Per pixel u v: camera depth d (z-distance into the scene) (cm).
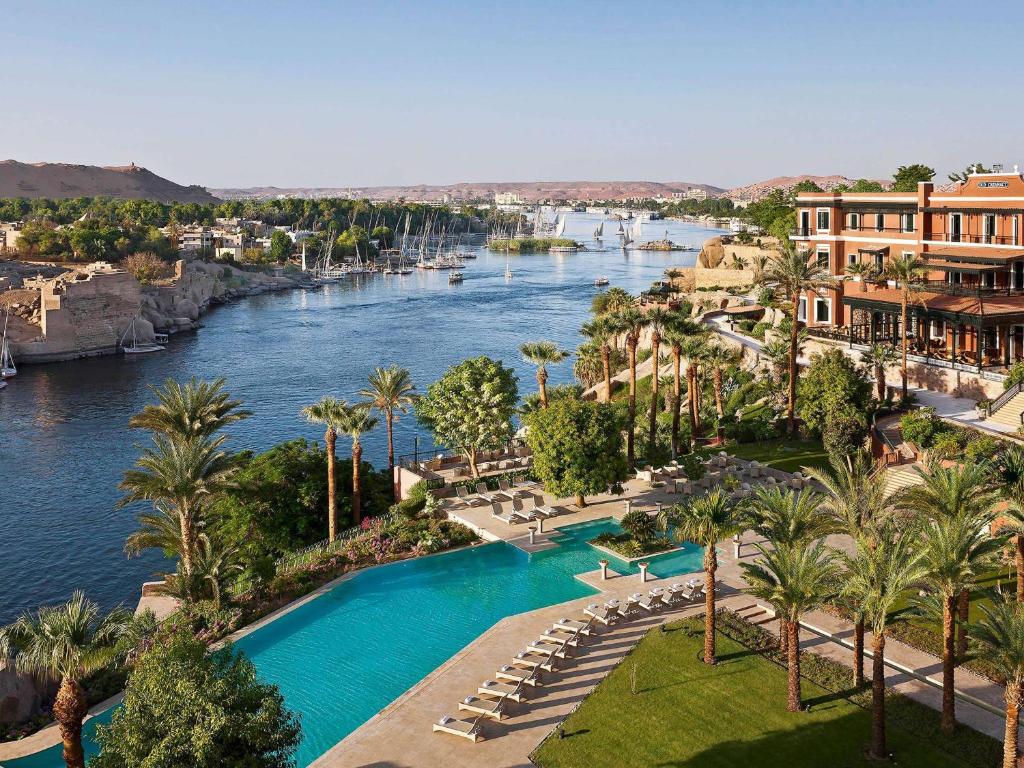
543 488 5944
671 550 4847
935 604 3083
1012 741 2598
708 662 3516
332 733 3184
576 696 3334
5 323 15738
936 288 6994
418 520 5469
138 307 17525
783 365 7694
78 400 12594
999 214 7031
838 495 3531
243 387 13012
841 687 3294
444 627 4041
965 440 5381
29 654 2725
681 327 6619
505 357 14975
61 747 3281
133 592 6412
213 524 5422
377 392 6431
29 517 7912
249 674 2514
